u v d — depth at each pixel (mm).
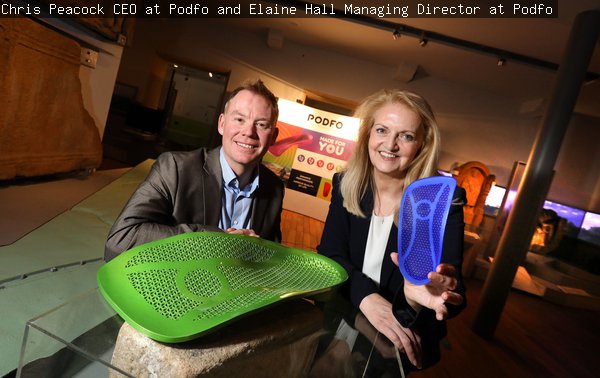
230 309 625
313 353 725
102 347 554
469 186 6797
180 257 760
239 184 1295
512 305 5539
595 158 7410
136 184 3205
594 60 4742
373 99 1115
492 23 4617
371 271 1145
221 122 1305
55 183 3865
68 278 1079
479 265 6641
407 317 914
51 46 3547
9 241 1782
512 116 7539
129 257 704
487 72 6344
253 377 623
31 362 516
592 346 4656
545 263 7312
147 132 7871
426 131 1080
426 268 813
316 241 5344
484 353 3645
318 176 7059
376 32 5844
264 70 7766
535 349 4074
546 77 5734
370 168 1168
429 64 6781
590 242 7172
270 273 839
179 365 529
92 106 4520
